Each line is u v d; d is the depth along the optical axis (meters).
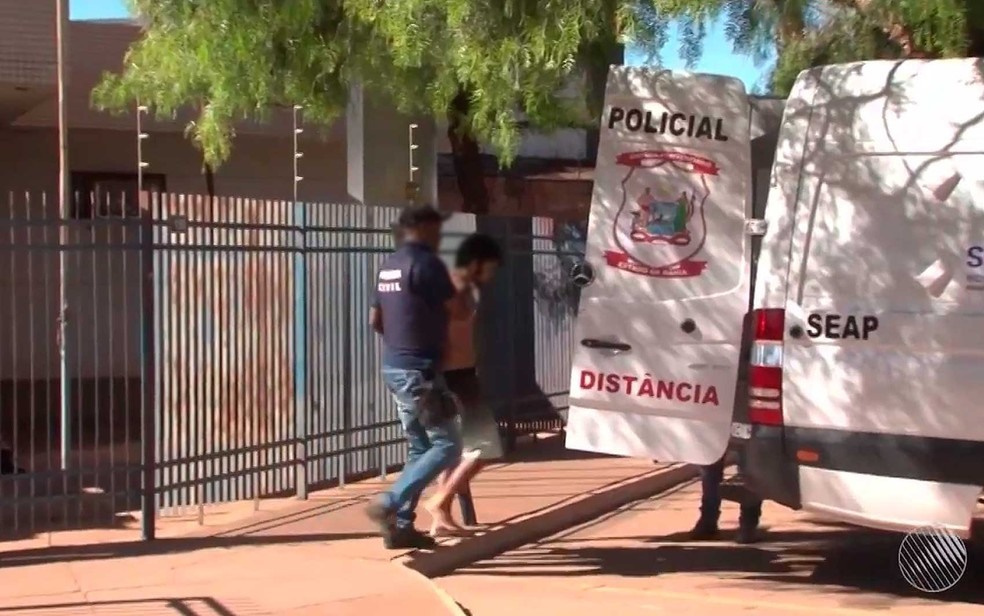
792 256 7.43
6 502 8.29
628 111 7.84
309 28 11.44
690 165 7.73
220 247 9.41
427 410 7.99
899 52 10.67
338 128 17.55
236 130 16.50
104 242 10.20
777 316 7.41
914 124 7.21
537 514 9.70
